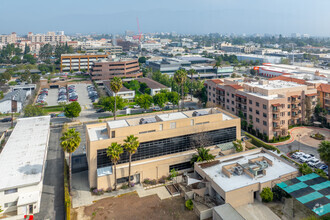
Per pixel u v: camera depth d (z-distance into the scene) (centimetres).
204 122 7881
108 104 12494
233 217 4922
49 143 9631
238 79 13638
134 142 6188
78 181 7012
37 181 5894
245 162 6862
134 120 7769
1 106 13375
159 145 7181
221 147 7794
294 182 5719
